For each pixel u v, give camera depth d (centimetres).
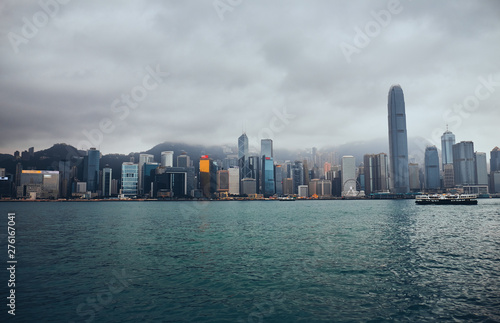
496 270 3347
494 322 2041
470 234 6384
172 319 2127
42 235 6669
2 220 11288
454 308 2280
